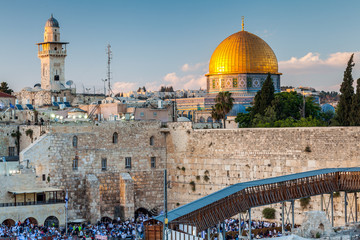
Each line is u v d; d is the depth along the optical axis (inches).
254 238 4114.2
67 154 5187.0
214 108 6673.2
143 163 5536.4
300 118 6348.4
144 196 5526.6
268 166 5049.2
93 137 5310.0
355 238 3752.5
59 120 5310.0
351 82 5738.2
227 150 5270.7
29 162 5017.2
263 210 5036.9
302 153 4879.4
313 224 3905.0
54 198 5049.2
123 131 5467.5
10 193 4859.7
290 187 4030.5
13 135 5561.0
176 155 5570.9
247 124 6683.1
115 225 5078.7
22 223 4749.0
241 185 4003.4
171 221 3430.1
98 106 6343.5
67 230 4842.5
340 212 4675.2
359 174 4160.9
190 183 5472.4
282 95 6633.9
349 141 4680.1
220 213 3676.2
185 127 5521.7
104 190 5344.5
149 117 6215.6
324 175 4178.2
